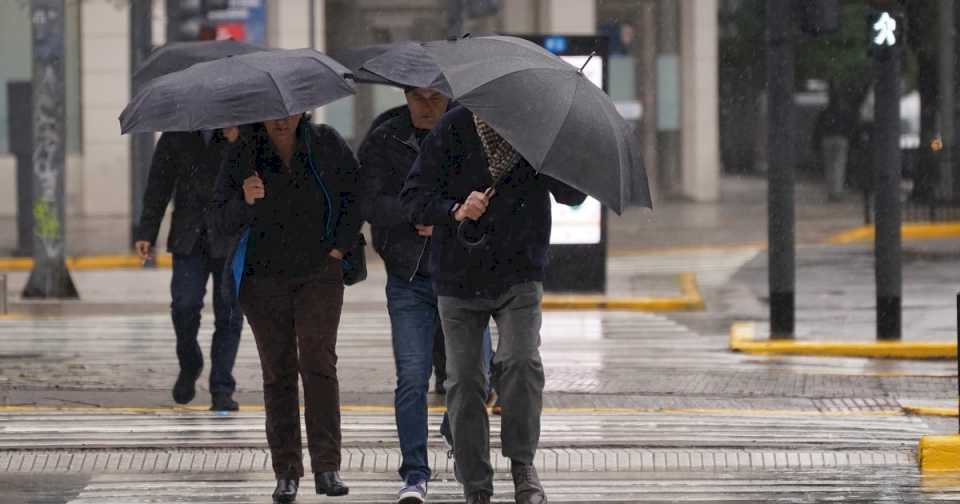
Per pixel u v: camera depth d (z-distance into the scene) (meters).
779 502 22.53
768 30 44.88
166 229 82.19
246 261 21.17
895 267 43.22
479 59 19.09
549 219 19.84
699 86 105.25
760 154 116.44
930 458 25.17
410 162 21.55
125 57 94.00
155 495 22.84
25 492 23.06
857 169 110.50
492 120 18.38
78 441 26.50
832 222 86.62
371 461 25.09
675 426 28.55
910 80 122.50
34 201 55.59
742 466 25.41
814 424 28.97
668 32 105.88
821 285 59.69
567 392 33.44
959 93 95.00
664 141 106.38
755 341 43.25
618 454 25.45
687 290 59.19
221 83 20.50
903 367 39.66
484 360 20.42
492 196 19.50
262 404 31.09
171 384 34.00
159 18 81.88
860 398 32.88
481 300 19.72
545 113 18.42
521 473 19.92
